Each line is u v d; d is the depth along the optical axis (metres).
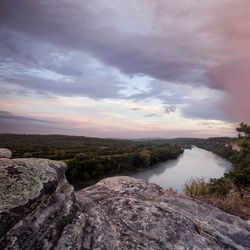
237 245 3.56
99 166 52.94
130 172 60.62
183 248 3.16
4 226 2.15
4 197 2.35
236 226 4.18
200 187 7.55
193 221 3.89
